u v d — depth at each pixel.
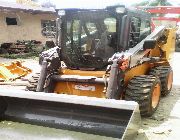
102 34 5.43
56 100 3.92
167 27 7.74
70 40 5.76
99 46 5.51
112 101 3.67
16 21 17.16
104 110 3.78
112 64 4.86
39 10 17.52
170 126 5.11
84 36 5.63
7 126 4.22
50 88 5.48
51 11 18.53
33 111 4.23
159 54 7.09
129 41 5.41
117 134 3.73
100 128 3.83
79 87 5.38
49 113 4.13
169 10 9.70
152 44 5.38
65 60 5.86
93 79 5.13
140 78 5.34
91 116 3.90
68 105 3.96
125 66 4.95
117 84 4.86
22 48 15.68
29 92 4.15
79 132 3.95
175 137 4.69
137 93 5.04
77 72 5.59
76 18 5.63
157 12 9.80
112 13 5.22
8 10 15.68
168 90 7.02
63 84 5.53
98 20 5.42
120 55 4.98
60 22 5.75
